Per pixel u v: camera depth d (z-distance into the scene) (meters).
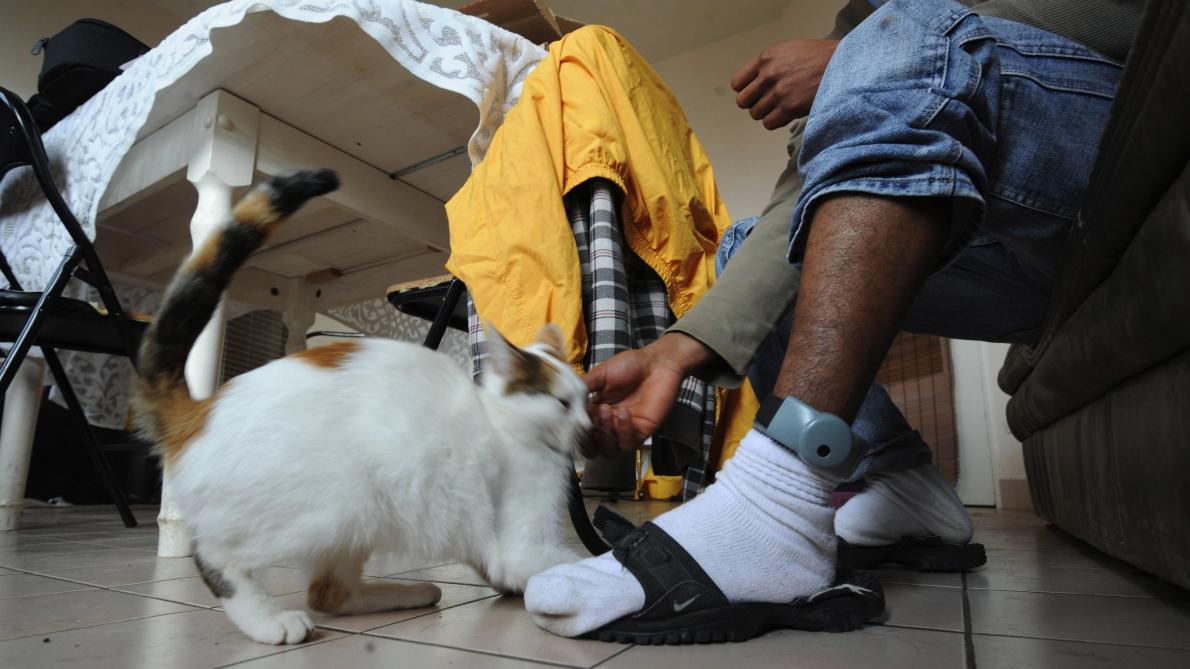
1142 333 0.70
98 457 1.94
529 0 1.58
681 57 4.46
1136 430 0.81
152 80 1.36
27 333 1.46
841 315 0.64
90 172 1.54
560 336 0.98
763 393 1.19
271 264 2.41
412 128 1.50
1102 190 0.71
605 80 1.16
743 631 0.64
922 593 0.90
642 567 0.65
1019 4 0.85
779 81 0.97
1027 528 1.89
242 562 0.68
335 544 0.69
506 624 0.73
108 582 1.02
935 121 0.64
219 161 1.35
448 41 1.27
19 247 1.79
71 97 1.94
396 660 0.59
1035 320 1.16
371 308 2.69
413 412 0.74
